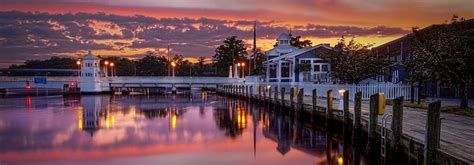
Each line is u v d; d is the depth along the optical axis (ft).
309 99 123.03
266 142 74.84
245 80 241.76
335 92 120.67
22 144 74.49
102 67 391.86
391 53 160.56
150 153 66.23
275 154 64.39
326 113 82.89
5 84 258.16
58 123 105.19
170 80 279.69
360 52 132.46
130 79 277.44
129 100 203.10
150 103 179.93
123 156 64.18
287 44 252.83
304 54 178.09
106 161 61.11
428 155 39.96
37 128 95.50
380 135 55.88
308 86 144.77
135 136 82.99
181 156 63.93
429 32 93.50
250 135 83.30
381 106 57.11
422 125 59.16
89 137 82.12
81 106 163.22
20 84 259.60
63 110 144.25
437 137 39.81
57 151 68.13
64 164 59.47
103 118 116.78
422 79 86.33
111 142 76.13
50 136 83.46
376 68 129.59
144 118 116.26
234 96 221.46
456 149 41.75
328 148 68.39
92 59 265.34
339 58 135.03
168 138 80.28
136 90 341.21
